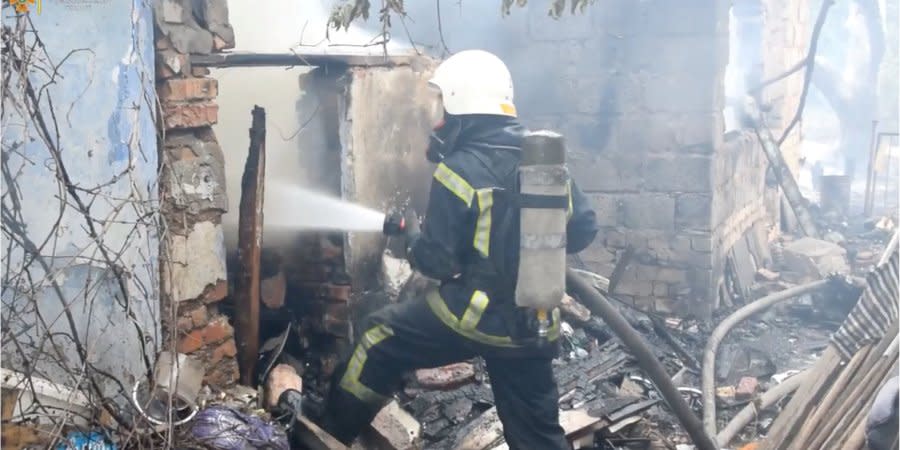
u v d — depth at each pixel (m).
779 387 4.57
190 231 3.95
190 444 3.28
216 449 3.29
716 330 5.39
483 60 3.49
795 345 5.80
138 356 3.66
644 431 4.25
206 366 4.05
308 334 4.73
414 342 3.51
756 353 5.53
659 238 6.19
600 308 3.75
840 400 3.77
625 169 6.20
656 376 3.72
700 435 3.75
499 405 3.57
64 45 3.43
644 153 6.15
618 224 6.26
